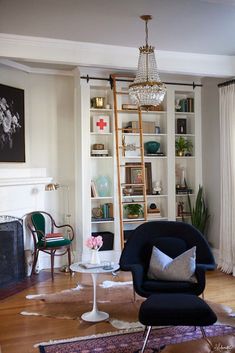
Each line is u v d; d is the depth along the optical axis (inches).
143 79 160.4
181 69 192.4
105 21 150.3
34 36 165.8
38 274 211.3
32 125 222.5
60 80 228.4
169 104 239.8
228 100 208.8
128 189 234.4
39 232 205.8
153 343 128.0
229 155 209.5
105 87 227.0
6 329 139.2
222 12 142.3
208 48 185.5
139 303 164.2
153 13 142.6
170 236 165.5
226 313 152.6
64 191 229.9
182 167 253.8
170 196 240.8
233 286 187.9
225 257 214.7
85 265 148.3
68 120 230.1
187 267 146.3
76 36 166.7
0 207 194.4
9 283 195.3
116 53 181.2
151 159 247.8
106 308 158.4
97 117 226.4
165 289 140.9
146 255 161.5
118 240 228.8
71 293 178.2
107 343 127.7
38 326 141.7
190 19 148.8
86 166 220.1
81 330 138.0
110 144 231.3
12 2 132.2
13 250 200.2
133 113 241.3
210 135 235.9
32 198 215.8
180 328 139.8
